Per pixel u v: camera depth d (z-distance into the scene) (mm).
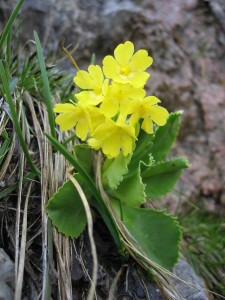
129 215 144
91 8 236
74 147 140
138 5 242
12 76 172
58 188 142
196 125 242
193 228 204
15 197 141
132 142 130
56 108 124
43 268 123
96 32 233
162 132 149
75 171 146
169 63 242
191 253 190
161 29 242
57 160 147
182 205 223
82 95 122
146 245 140
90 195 140
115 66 119
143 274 141
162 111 123
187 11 253
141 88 120
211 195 232
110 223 135
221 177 234
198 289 147
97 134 123
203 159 238
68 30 229
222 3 260
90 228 111
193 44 251
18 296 114
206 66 250
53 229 133
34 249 134
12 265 125
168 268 139
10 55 177
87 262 138
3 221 137
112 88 119
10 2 219
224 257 193
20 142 134
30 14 222
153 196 151
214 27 257
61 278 124
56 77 183
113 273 140
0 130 144
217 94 248
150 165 135
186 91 242
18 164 144
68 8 232
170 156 232
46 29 225
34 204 141
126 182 140
